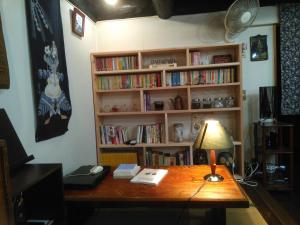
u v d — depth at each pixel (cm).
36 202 145
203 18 327
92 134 305
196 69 309
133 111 322
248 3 267
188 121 330
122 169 194
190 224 203
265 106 297
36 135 178
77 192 165
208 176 181
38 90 179
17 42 162
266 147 296
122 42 338
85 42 292
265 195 272
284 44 316
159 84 313
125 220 212
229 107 304
